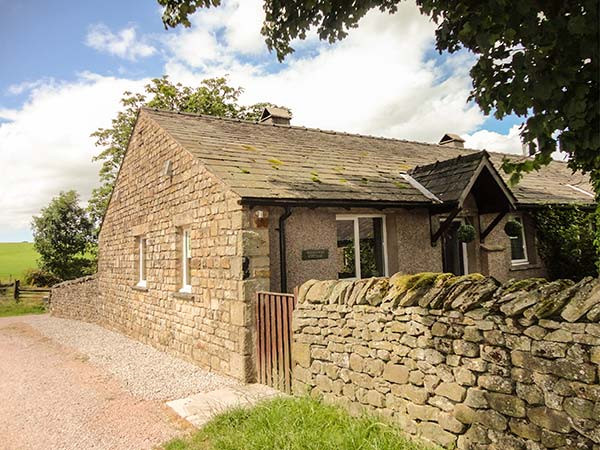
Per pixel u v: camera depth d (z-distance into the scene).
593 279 3.06
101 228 15.28
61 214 27.62
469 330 3.66
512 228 10.68
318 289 5.43
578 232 11.54
